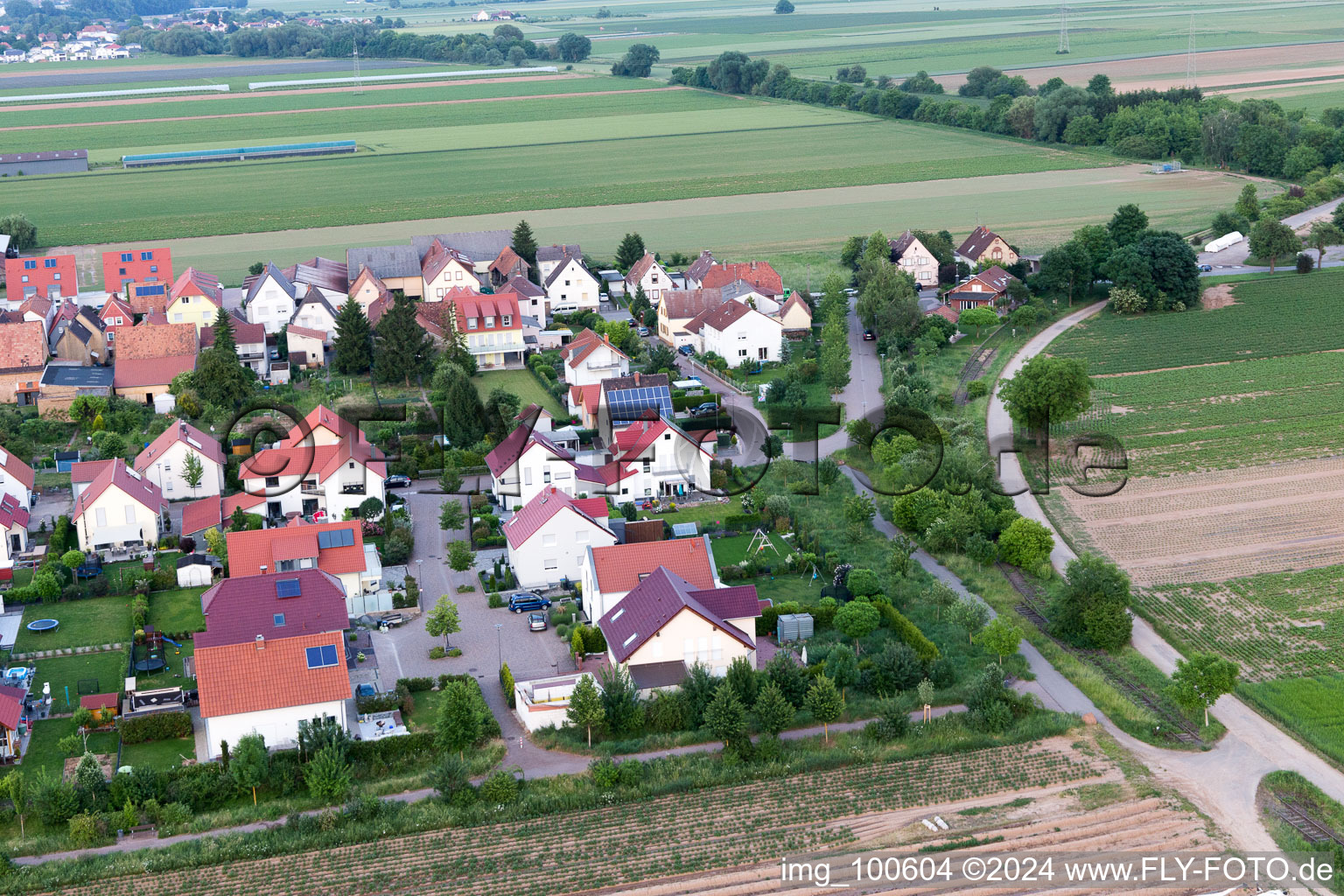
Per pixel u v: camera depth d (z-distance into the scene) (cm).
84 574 13500
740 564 13412
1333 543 13800
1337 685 11094
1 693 10519
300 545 12725
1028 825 9181
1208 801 9519
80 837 9106
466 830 9244
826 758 9975
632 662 11031
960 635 12050
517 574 13250
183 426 15825
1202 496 15175
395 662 11781
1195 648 11794
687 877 8688
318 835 9119
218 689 10131
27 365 19038
